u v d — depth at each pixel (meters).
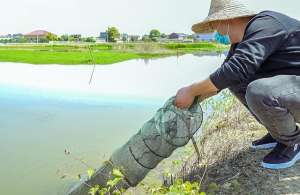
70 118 6.96
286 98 2.31
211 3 2.71
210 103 4.52
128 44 31.73
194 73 14.16
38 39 57.84
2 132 5.79
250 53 2.25
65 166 4.20
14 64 18.28
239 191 2.67
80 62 19.14
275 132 2.55
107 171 3.10
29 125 6.28
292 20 2.38
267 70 2.45
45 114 7.27
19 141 5.28
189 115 2.83
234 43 2.65
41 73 14.77
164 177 3.34
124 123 6.59
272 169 2.88
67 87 11.13
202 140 3.81
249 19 2.54
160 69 16.23
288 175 2.78
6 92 10.07
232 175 2.92
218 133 3.85
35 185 3.69
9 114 7.25
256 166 2.98
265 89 2.34
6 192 3.51
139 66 18.19
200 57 24.33
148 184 3.25
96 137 5.57
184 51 30.94
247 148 3.37
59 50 28.00
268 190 2.61
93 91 10.42
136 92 10.19
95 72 15.32
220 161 3.22
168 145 2.96
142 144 3.01
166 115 2.91
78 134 5.70
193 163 3.32
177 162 3.23
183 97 2.64
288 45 2.33
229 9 2.55
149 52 29.77
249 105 2.49
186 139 2.91
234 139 3.60
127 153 3.05
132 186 3.11
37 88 10.94
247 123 4.13
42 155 4.64
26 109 7.83
